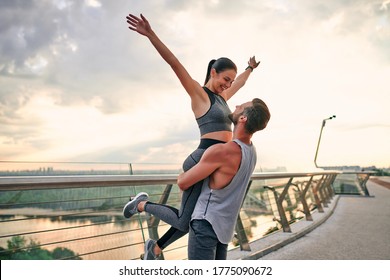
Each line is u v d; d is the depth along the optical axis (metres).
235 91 2.30
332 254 3.68
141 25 1.60
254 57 2.51
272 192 4.94
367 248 3.97
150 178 2.17
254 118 1.62
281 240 4.15
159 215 1.80
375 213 7.40
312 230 5.24
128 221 2.36
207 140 1.72
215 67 1.82
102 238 2.21
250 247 3.77
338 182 13.20
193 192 1.70
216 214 1.58
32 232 1.88
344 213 7.49
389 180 22.03
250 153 1.65
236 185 1.60
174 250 2.67
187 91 1.72
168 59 1.61
